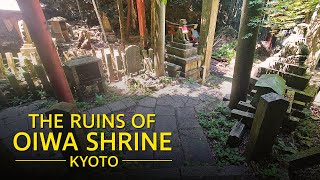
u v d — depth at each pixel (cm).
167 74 774
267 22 416
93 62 597
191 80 735
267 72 565
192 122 495
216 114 519
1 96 577
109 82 718
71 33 1219
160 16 632
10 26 945
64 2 1410
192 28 1170
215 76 860
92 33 1307
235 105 524
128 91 660
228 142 404
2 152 289
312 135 448
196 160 378
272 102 296
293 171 353
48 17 1389
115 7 1396
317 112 533
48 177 342
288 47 551
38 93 626
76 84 578
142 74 760
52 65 393
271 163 355
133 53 727
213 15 721
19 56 798
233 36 1424
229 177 334
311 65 669
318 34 616
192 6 1452
